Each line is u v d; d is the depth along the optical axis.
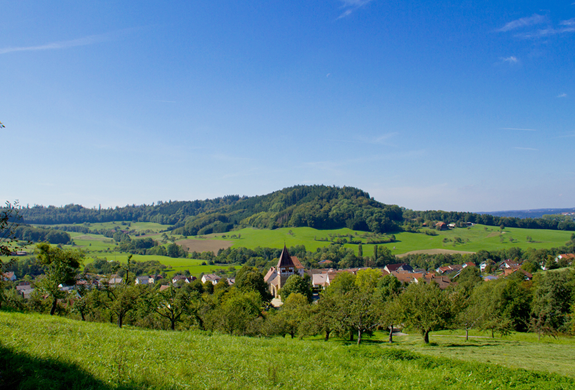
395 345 42.12
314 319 46.56
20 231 186.25
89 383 10.84
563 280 58.66
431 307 41.50
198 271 169.25
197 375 13.40
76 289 44.09
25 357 12.08
